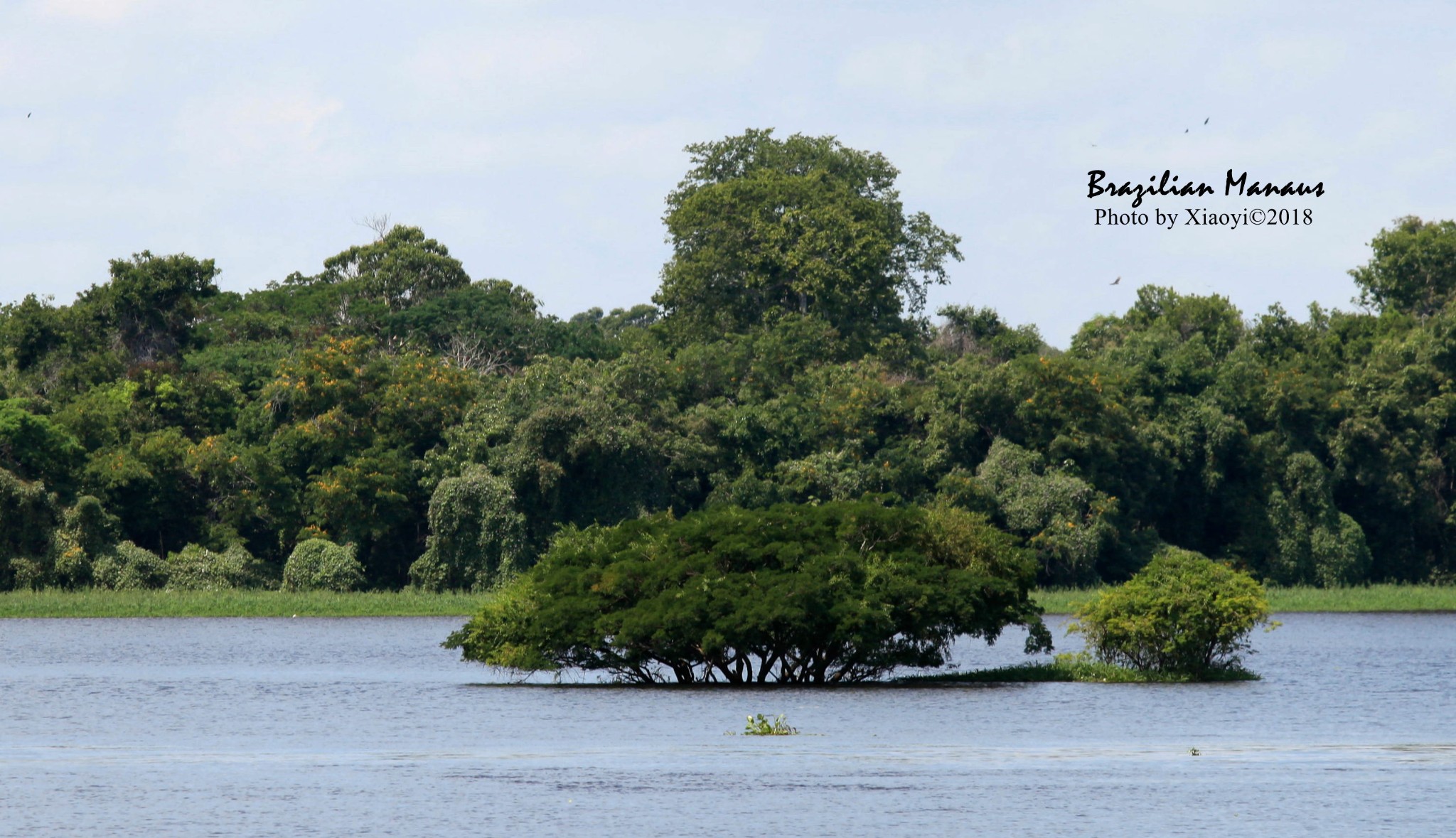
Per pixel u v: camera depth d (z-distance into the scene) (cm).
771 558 9381
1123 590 9662
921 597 9006
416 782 6250
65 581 16900
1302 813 5619
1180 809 5712
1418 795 5931
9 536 16838
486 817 5603
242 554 17688
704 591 9081
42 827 5431
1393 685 9588
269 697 9131
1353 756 6844
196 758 6869
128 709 8581
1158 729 7675
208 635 13975
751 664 9856
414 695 9194
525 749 7075
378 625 15238
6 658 11700
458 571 17175
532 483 17725
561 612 9131
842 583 9081
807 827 5444
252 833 5341
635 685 9612
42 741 7394
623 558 9456
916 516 9481
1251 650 9831
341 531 18075
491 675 10444
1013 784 6178
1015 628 15350
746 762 6700
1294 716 8088
